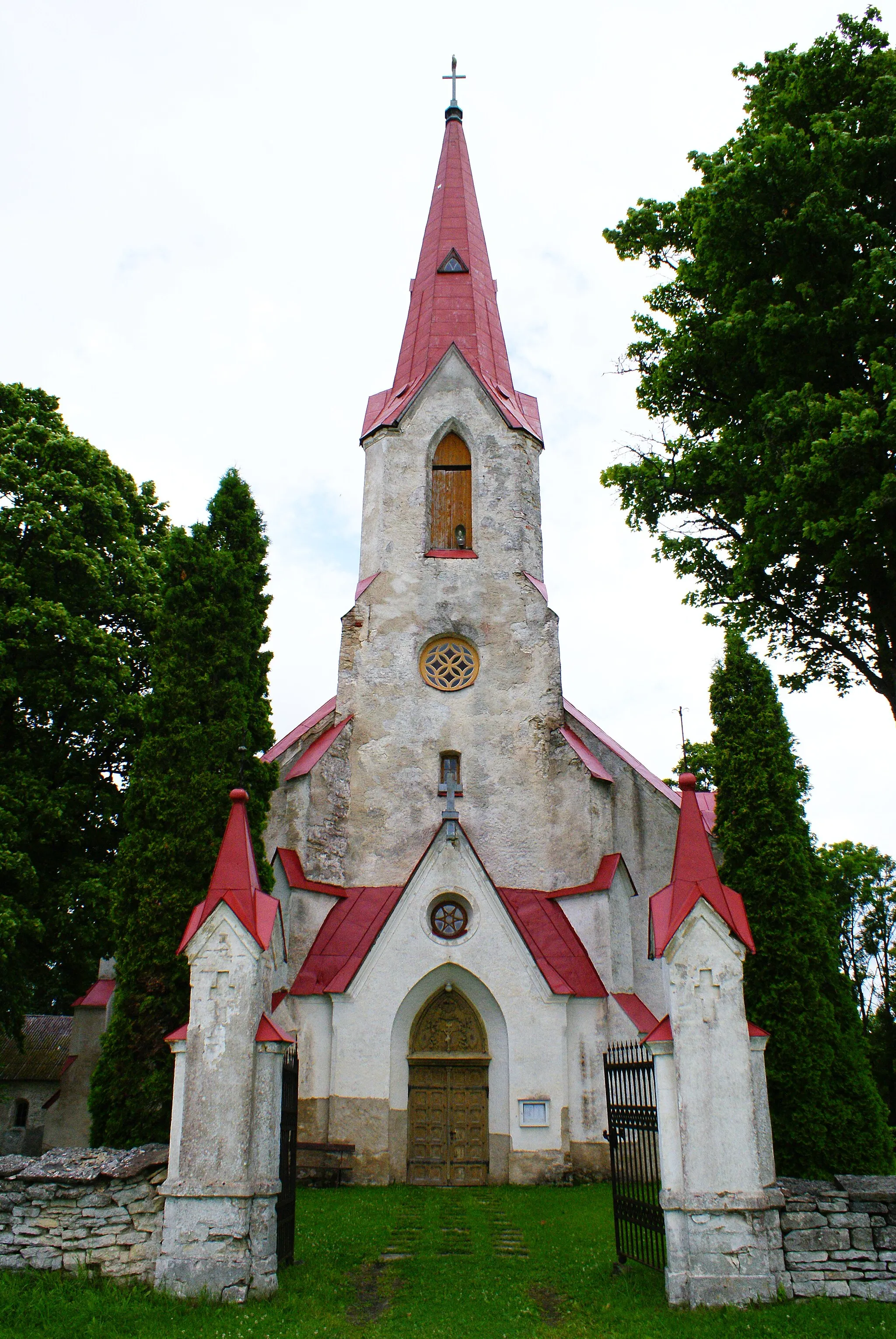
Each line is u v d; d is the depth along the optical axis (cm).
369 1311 1149
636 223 1958
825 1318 1008
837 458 1399
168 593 1977
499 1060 2242
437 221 3847
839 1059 1628
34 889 2203
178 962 1670
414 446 3119
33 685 2355
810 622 1755
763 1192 1110
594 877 2520
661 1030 1183
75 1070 3244
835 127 1616
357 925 2447
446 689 2833
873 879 5516
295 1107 1365
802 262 1605
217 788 1814
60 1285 1140
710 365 1797
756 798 1802
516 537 2997
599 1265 1295
